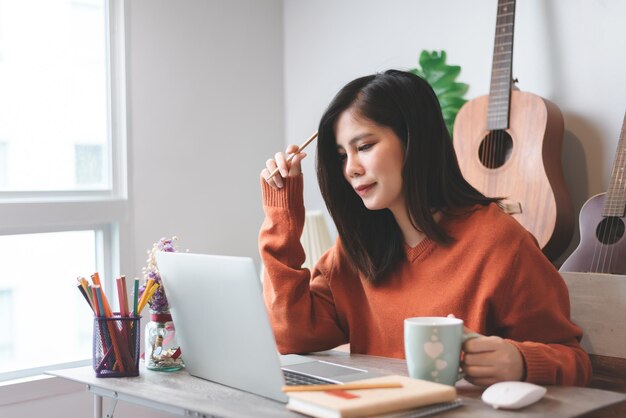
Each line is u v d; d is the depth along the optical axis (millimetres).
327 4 2938
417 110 1389
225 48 2908
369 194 1413
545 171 2084
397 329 1486
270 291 1563
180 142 2766
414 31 2645
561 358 1216
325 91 2963
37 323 2486
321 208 2980
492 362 1131
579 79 2219
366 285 1544
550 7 2277
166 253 1306
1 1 2410
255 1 3010
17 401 2314
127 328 1337
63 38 2543
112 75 2615
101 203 2541
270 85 3074
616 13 2137
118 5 2613
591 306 1689
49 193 2494
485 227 1409
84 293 1354
